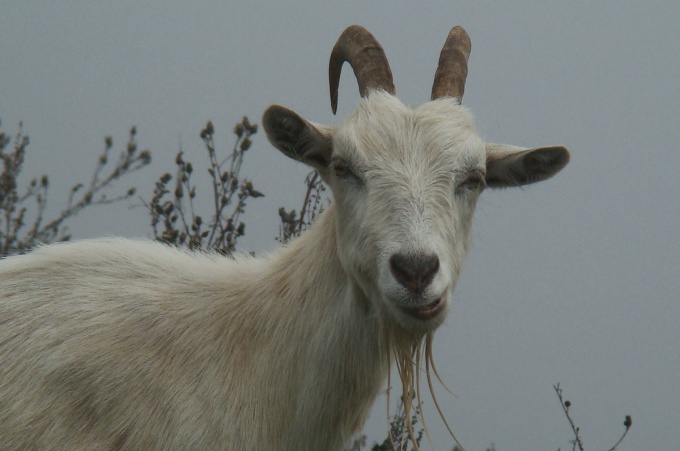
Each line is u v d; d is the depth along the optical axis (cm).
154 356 2269
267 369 2286
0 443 2197
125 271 2412
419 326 2053
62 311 2325
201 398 2238
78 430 2205
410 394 2252
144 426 2203
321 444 2273
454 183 2195
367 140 2189
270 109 2308
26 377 2247
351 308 2217
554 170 2388
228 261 2520
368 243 2114
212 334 2317
